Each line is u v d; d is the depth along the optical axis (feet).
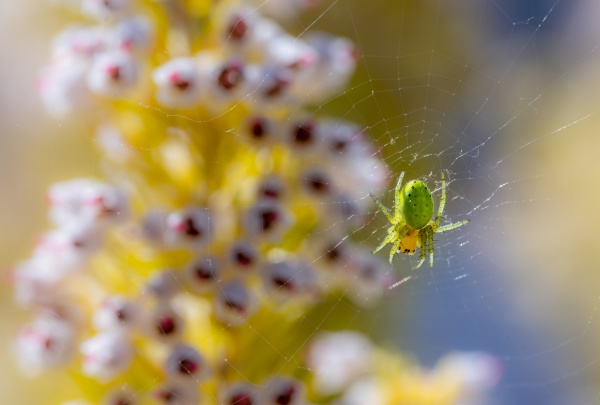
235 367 0.61
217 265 0.60
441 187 0.71
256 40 0.60
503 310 0.90
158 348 0.61
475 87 0.78
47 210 0.76
